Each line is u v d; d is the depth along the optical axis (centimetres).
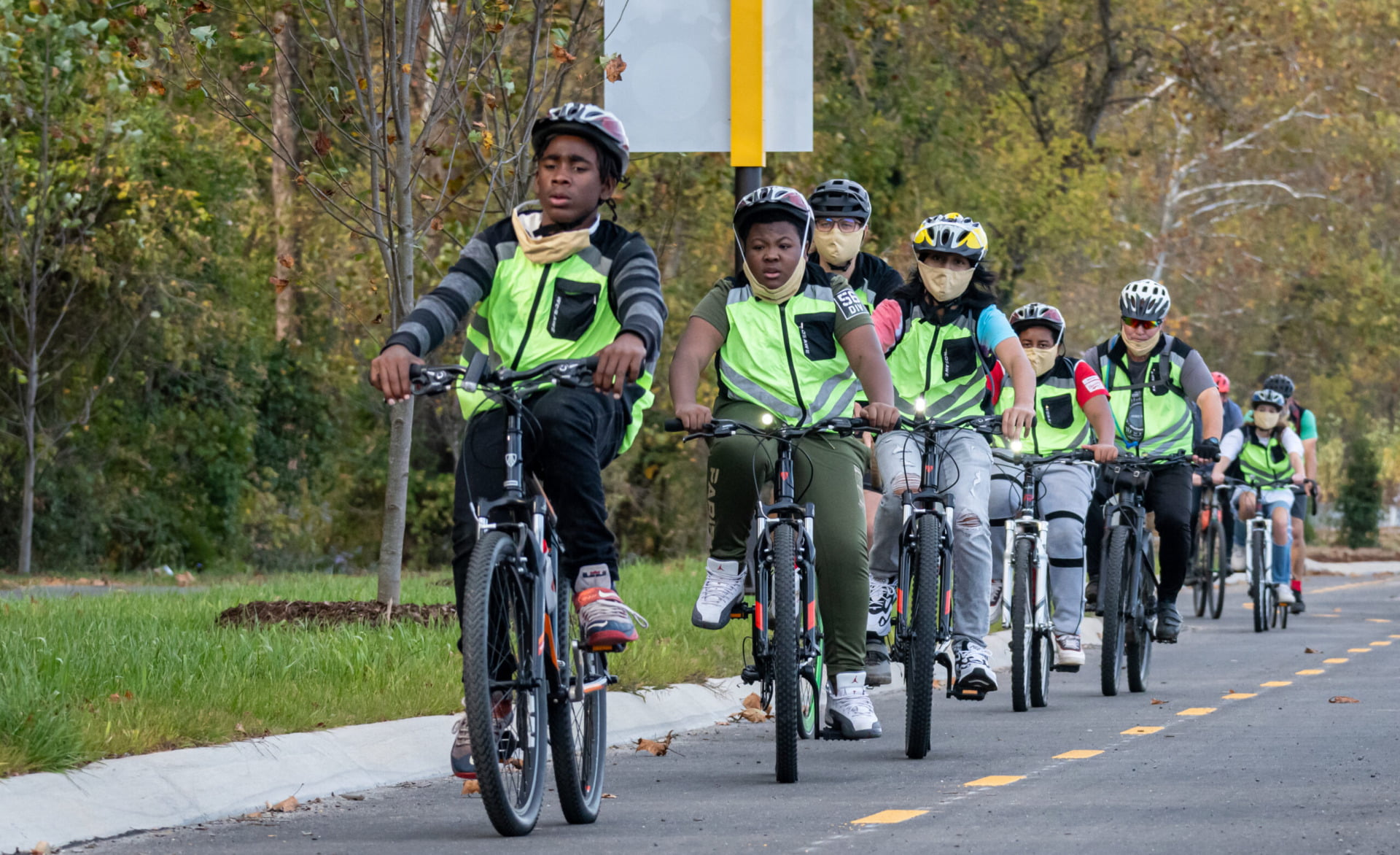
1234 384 11688
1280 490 4581
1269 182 11144
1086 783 1847
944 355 2242
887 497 2188
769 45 3166
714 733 2380
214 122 6700
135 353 7069
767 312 1944
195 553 7288
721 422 1853
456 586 1574
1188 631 4431
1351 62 10712
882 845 1491
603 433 1591
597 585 1596
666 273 6369
